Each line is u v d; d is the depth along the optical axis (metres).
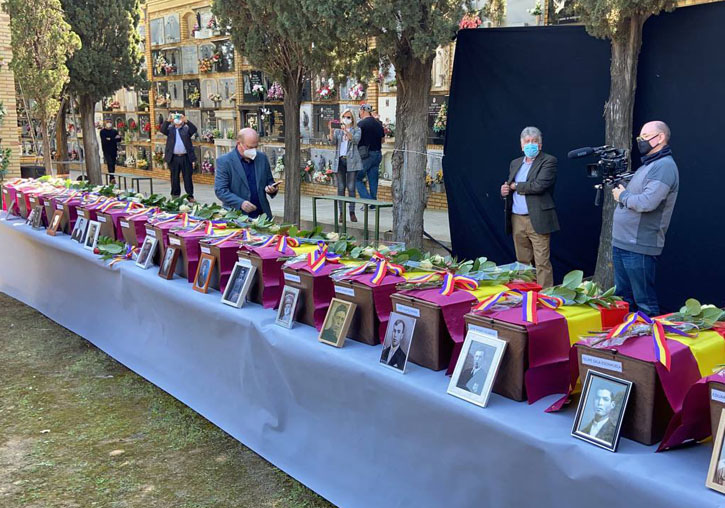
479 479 2.04
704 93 4.93
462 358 2.15
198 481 2.98
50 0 11.51
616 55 5.07
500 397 2.11
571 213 6.04
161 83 16.47
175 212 4.64
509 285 2.62
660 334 1.82
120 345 4.29
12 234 5.81
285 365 2.81
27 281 5.68
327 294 2.88
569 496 1.79
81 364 4.40
